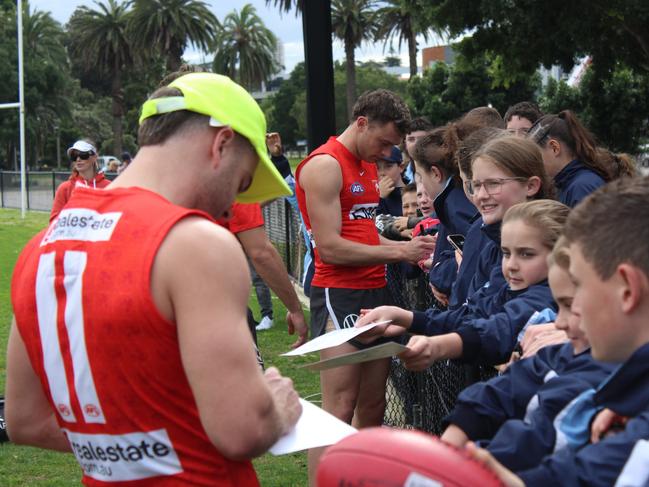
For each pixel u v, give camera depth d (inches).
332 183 172.1
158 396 74.2
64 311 75.4
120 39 2431.1
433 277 160.7
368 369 178.2
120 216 74.7
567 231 64.4
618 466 58.2
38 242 81.8
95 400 75.5
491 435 79.1
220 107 79.7
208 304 71.2
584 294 61.9
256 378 72.7
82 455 79.7
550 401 70.6
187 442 75.3
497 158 127.3
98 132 3486.7
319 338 111.4
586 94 615.8
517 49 580.7
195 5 2236.7
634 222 59.7
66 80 2822.3
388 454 52.4
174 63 2283.5
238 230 180.9
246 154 82.4
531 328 94.6
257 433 72.4
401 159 251.6
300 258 422.9
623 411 61.7
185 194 79.0
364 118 171.8
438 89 1014.4
